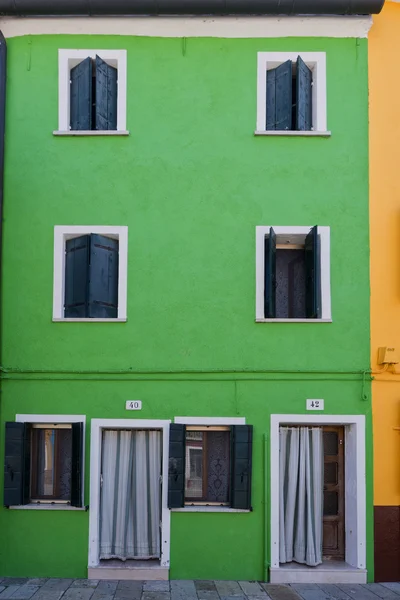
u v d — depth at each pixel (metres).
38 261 9.67
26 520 9.30
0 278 9.62
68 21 9.91
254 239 9.69
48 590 8.59
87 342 9.52
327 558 9.63
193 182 9.78
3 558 9.25
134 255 9.66
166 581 9.09
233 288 9.62
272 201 9.75
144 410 9.45
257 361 9.50
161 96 9.91
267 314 9.52
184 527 9.30
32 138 9.86
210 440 9.66
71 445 9.50
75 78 10.08
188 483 9.57
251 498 9.30
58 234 9.70
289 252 10.16
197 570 9.23
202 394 9.47
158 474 9.60
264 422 9.43
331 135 9.87
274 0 9.58
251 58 9.96
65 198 9.76
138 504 9.57
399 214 9.81
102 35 9.99
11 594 8.41
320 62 9.98
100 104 9.98
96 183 9.77
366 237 9.74
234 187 9.77
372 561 9.27
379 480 9.41
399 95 10.01
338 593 8.68
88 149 9.83
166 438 9.41
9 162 9.84
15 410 9.46
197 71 9.94
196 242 9.70
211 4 9.63
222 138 9.84
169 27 9.94
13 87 9.95
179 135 9.84
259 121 9.85
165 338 9.54
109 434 9.66
